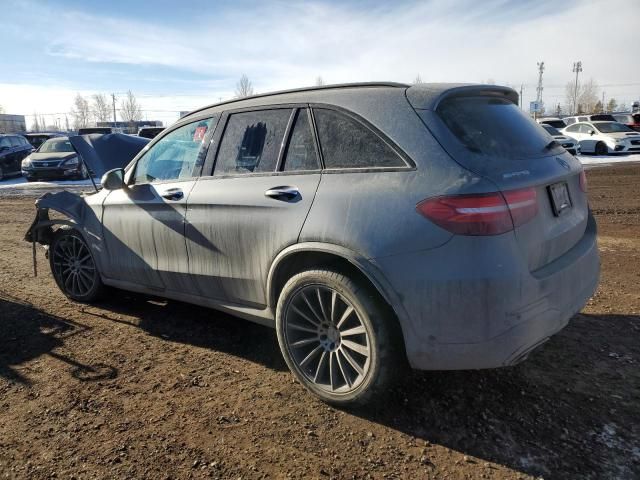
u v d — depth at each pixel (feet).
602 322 13.51
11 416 9.99
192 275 12.34
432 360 8.77
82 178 60.64
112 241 14.38
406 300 8.68
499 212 8.26
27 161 58.90
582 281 9.97
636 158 65.10
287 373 11.48
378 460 8.56
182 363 12.05
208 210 11.69
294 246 9.92
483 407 9.90
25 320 14.76
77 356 12.48
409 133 9.18
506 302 8.30
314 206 9.73
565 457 8.46
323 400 10.19
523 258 8.53
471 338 8.43
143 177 13.85
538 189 9.14
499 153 9.09
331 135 10.11
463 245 8.29
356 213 9.16
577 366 11.28
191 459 8.67
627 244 21.80
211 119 12.51
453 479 8.09
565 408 9.77
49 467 8.53
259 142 11.27
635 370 11.05
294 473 8.30
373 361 9.21
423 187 8.68
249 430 9.43
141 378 11.37
